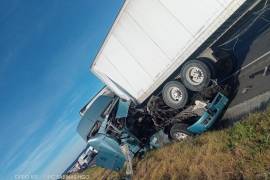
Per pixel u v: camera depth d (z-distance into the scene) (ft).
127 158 39.32
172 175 28.27
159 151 36.68
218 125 32.27
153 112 38.63
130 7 34.60
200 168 24.49
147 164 36.32
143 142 41.98
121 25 36.45
